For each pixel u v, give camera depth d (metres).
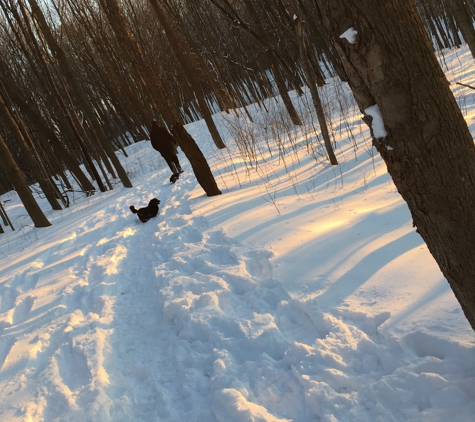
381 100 1.72
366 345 2.72
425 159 1.76
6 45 20.59
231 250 4.88
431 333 2.54
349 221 4.62
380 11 1.58
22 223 14.97
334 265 3.78
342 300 3.24
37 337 4.21
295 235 4.68
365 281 3.37
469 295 2.01
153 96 8.05
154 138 13.28
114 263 6.16
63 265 6.75
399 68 1.63
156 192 11.91
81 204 15.04
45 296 5.46
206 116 16.80
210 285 4.14
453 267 1.96
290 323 3.36
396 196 4.99
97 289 5.13
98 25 23.64
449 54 22.05
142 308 4.48
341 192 5.88
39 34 16.02
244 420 2.44
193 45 22.47
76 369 3.60
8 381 3.55
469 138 1.80
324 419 2.25
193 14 23.00
